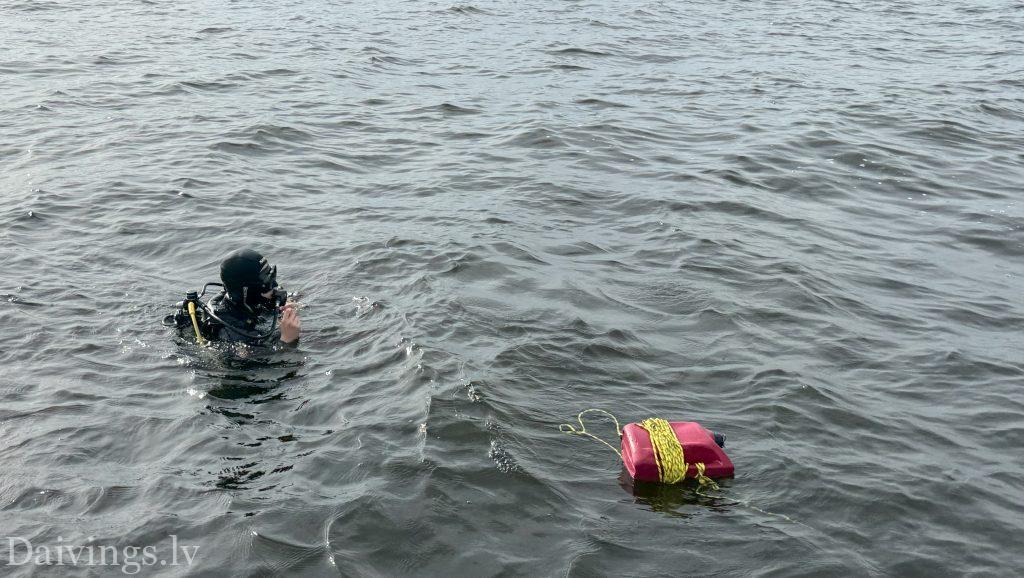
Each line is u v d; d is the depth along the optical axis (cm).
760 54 1956
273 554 427
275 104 1389
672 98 1527
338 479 484
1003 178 1140
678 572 427
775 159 1181
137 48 1764
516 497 475
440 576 418
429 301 708
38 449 507
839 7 2734
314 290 732
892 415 579
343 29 2102
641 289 762
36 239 827
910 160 1199
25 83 1443
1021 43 2164
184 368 605
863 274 823
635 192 1032
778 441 541
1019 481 514
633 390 595
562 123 1325
